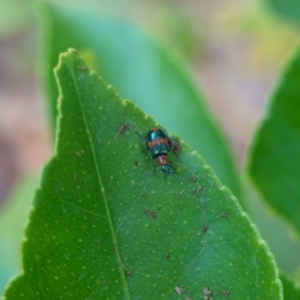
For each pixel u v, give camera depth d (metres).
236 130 0.30
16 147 0.30
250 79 0.31
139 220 0.07
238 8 0.33
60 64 0.07
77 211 0.07
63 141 0.07
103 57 0.12
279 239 0.14
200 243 0.07
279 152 0.11
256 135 0.11
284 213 0.11
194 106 0.12
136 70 0.12
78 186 0.07
